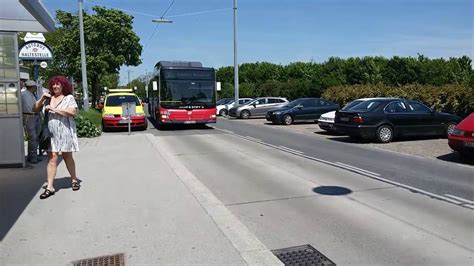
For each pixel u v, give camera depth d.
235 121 26.28
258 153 11.70
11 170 8.46
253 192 7.05
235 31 31.12
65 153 6.67
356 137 15.38
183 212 5.66
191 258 4.19
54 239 4.71
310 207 6.12
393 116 14.05
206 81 19.94
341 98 30.44
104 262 4.12
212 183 7.76
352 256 4.38
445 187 7.41
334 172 8.83
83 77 24.52
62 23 39.38
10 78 8.53
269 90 52.72
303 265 4.18
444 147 12.73
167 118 19.45
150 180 7.61
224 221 5.29
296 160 10.45
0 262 4.13
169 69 19.53
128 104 16.33
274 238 4.90
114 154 10.78
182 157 10.95
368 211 5.91
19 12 8.18
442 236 4.92
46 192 6.41
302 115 22.72
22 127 8.68
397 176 8.40
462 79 52.00
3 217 5.47
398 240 4.80
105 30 36.34
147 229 5.01
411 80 56.09
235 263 4.07
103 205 5.99
